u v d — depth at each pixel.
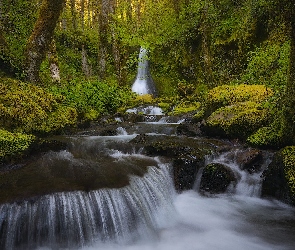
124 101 13.86
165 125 9.80
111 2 17.47
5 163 5.46
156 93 20.75
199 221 5.14
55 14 9.82
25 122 7.34
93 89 11.81
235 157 6.48
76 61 20.80
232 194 5.95
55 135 8.12
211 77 15.55
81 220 4.36
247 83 11.22
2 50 9.49
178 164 6.17
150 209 5.10
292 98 6.03
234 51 15.46
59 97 9.61
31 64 9.80
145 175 5.46
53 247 4.20
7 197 4.23
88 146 7.04
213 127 7.91
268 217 5.14
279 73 8.95
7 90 7.85
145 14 18.48
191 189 6.16
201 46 18.19
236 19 15.96
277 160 5.56
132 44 15.95
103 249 4.36
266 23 13.27
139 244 4.57
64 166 5.58
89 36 22.45
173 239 4.68
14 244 4.01
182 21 17.80
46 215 4.19
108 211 4.57
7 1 12.22
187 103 14.41
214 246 4.46
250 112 7.38
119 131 9.15
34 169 5.35
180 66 19.83
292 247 4.36
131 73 21.52
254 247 4.39
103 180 5.04
